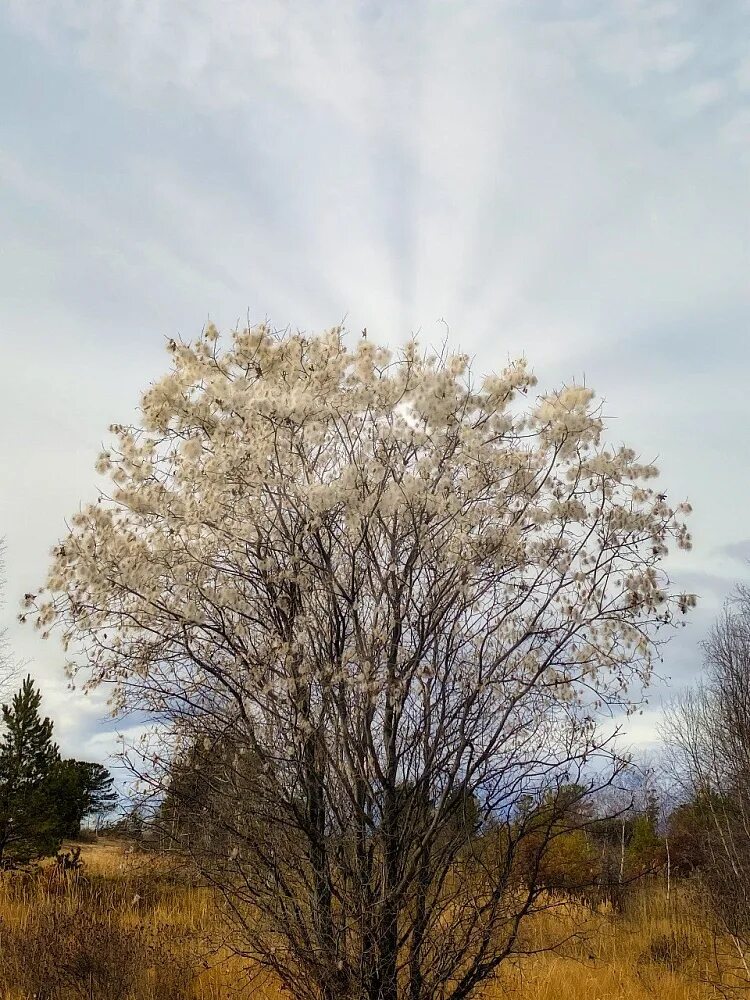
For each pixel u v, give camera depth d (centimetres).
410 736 498
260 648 498
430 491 475
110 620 510
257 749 480
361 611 514
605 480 492
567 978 784
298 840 494
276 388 513
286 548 515
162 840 520
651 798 614
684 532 491
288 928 480
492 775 490
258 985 639
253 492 496
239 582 518
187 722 507
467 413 495
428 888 480
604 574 488
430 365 504
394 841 480
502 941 489
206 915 778
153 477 515
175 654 516
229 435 500
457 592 485
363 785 482
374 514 491
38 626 496
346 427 512
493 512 500
